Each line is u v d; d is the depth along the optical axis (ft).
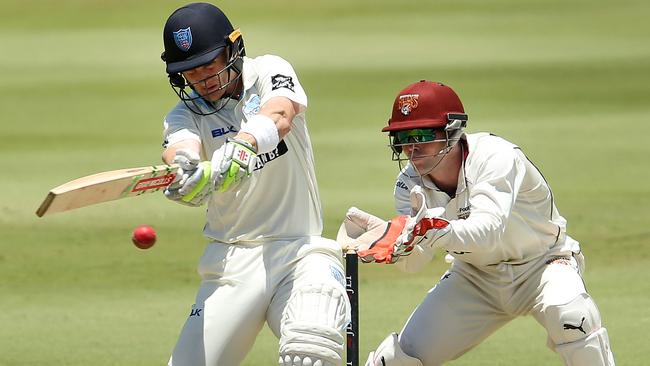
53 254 108.27
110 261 105.50
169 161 52.90
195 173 49.49
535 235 57.57
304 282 52.47
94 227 119.55
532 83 231.91
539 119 187.52
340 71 258.37
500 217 53.83
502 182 54.75
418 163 56.29
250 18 383.86
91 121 197.98
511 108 200.34
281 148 53.93
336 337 50.83
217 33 52.75
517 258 57.88
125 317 86.63
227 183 50.42
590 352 55.52
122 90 236.63
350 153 159.84
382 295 92.17
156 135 182.09
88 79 254.68
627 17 357.00
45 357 75.66
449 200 57.06
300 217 54.85
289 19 378.73
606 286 92.12
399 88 230.07
